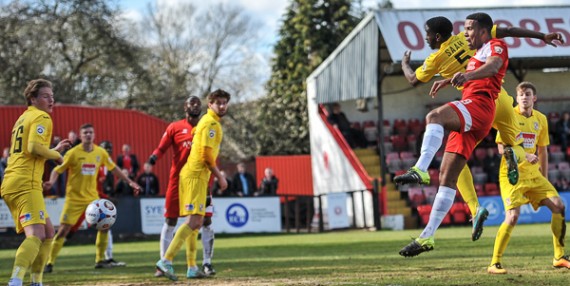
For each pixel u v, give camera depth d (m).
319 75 39.69
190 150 14.36
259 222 33.94
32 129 10.72
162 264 13.43
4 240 29.58
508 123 11.35
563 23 36.41
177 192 14.56
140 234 31.62
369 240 25.83
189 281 13.18
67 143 11.15
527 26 36.06
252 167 56.25
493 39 10.09
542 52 35.75
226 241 28.69
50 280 14.24
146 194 32.88
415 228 35.09
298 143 65.31
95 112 41.34
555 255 13.18
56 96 59.47
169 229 14.71
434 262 15.43
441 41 11.17
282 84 65.44
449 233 27.80
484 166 36.84
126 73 64.56
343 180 39.56
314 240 27.38
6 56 57.72
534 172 13.01
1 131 38.22
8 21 58.06
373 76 36.44
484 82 9.95
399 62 34.25
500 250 12.62
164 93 69.62
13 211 11.02
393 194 36.59
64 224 17.16
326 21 65.00
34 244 10.76
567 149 39.09
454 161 9.93
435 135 9.52
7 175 10.91
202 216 13.62
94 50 61.91
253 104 75.62
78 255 23.34
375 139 40.59
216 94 13.53
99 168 17.88
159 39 80.38
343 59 38.28
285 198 34.59
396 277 12.38
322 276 13.07
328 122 41.03
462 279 11.63
